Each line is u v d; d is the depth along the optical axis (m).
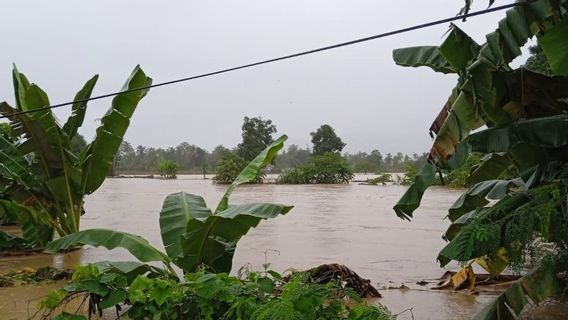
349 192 30.59
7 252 10.50
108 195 29.16
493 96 4.16
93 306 4.50
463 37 4.19
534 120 4.39
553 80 4.32
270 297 3.85
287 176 44.25
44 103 9.91
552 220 4.05
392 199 24.42
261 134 58.47
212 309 3.82
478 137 4.57
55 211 11.12
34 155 10.42
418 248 10.23
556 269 4.15
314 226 13.84
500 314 4.23
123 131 10.10
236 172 44.28
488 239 4.26
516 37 3.79
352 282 6.36
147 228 13.87
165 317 3.91
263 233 12.45
